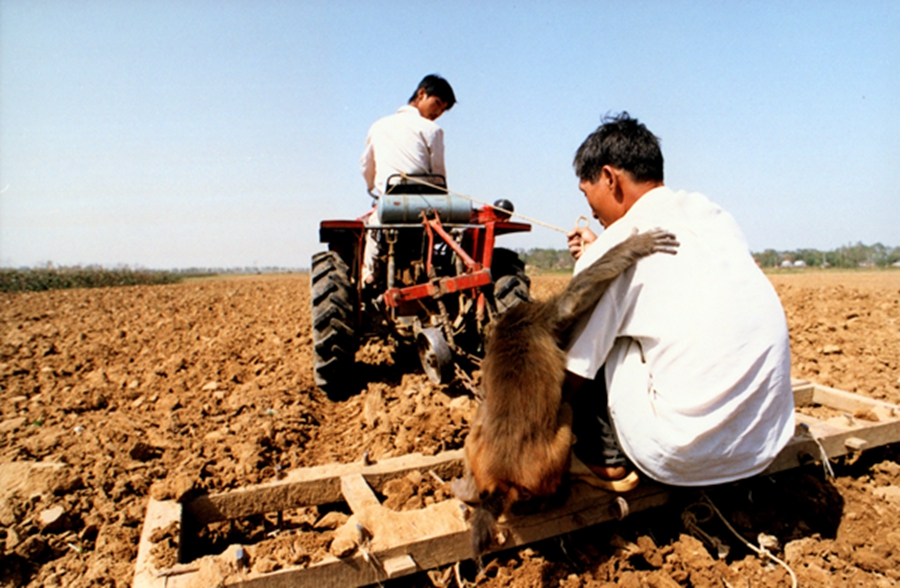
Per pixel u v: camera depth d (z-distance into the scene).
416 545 2.59
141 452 4.03
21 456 4.24
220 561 2.47
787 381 2.66
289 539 2.66
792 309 11.14
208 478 3.31
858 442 3.65
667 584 2.69
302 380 6.25
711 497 3.30
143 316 13.96
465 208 5.39
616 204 3.02
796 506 3.40
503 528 2.74
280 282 36.44
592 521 2.92
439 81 6.09
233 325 11.62
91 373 7.21
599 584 2.76
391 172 5.77
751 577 2.86
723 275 2.60
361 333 5.93
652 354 2.64
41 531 3.29
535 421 2.54
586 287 2.62
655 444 2.61
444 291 4.93
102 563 3.04
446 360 4.67
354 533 2.58
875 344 7.69
